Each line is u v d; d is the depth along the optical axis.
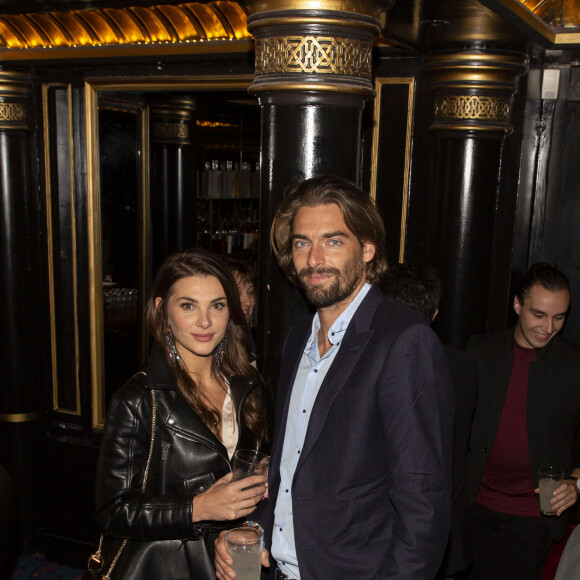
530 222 3.44
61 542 3.98
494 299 3.34
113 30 3.23
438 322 3.23
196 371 1.93
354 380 1.49
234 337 2.02
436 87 3.04
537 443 2.40
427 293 2.09
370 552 1.47
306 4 1.69
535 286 2.33
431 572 1.38
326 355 1.60
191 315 1.81
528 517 2.44
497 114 3.02
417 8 2.22
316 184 1.57
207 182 4.84
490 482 2.51
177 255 1.85
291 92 1.75
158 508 1.70
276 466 1.72
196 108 4.59
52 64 3.51
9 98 3.59
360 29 1.74
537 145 3.37
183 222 4.64
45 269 3.82
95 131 3.59
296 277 1.75
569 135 3.32
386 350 1.46
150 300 1.89
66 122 3.65
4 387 3.83
